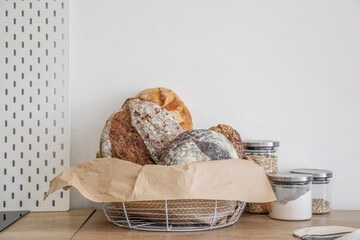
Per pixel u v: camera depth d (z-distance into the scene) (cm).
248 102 139
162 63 138
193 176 94
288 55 140
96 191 98
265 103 139
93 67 136
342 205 139
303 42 140
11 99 130
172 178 94
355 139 140
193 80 138
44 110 131
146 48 138
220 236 95
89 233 98
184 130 118
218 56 139
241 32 140
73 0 136
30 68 131
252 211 125
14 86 130
